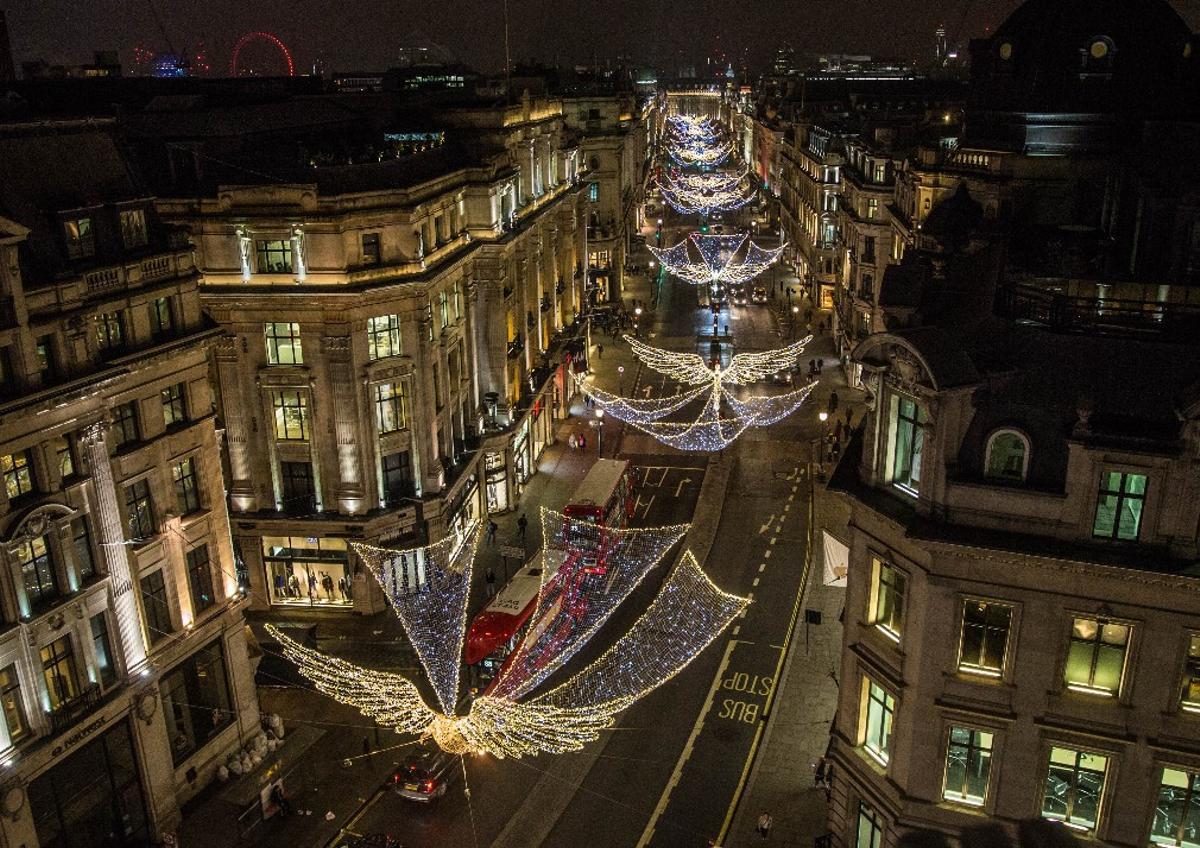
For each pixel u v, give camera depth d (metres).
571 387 93.19
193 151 54.31
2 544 32.28
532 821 40.53
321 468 55.16
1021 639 29.44
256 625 56.00
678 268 149.25
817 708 46.94
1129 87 53.03
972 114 59.06
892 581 32.56
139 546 38.19
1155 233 38.91
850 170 100.44
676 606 56.97
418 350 56.16
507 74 83.88
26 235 32.59
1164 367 28.72
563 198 90.62
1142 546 27.88
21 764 32.72
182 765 41.00
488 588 58.75
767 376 98.50
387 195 53.66
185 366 40.53
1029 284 36.28
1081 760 29.81
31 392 33.03
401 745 45.81
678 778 42.84
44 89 77.62
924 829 31.91
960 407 29.80
